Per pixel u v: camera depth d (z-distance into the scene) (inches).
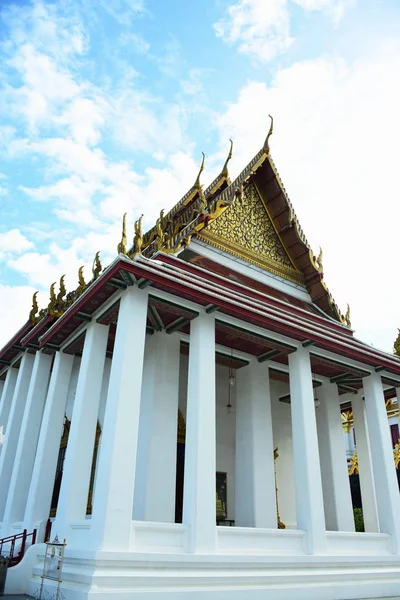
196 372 354.3
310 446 399.5
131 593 259.0
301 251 592.7
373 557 398.0
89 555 269.9
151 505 368.2
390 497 444.5
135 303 339.6
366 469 569.0
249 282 525.7
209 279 450.3
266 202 596.7
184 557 291.1
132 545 282.7
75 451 344.8
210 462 328.5
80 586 265.7
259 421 468.4
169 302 359.9
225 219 538.3
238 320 398.3
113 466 287.9
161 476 381.7
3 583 326.3
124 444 296.7
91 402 363.3
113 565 265.3
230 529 329.7
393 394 588.4
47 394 480.7
